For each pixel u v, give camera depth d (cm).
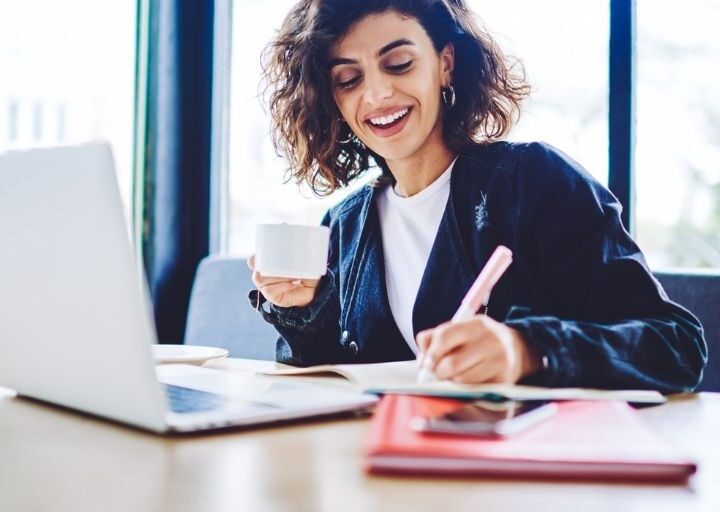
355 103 136
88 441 64
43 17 195
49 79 197
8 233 71
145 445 62
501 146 135
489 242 127
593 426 61
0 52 188
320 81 141
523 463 52
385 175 147
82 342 67
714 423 73
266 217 218
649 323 95
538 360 81
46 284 68
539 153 128
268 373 97
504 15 178
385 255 140
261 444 63
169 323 221
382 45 131
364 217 143
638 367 87
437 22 135
